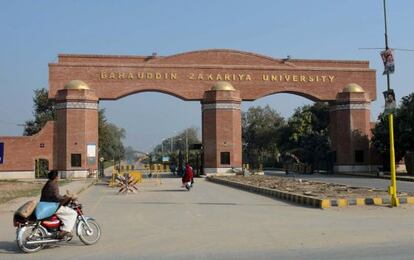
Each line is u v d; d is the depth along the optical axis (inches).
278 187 1103.0
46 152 1974.7
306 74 2187.5
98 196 1099.9
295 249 418.6
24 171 1952.5
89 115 1987.0
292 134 3496.6
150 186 1462.8
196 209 762.2
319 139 3095.5
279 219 620.4
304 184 1213.1
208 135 2082.9
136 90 2070.6
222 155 2064.5
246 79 2144.4
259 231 522.9
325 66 2225.6
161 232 531.5
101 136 3289.9
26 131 3024.1
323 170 2388.0
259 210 730.8
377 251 402.0
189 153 3061.0
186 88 2105.1
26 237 434.0
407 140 1939.0
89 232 467.8
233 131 2075.5
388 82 753.0
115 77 2057.1
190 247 440.5
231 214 685.3
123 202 924.0
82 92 1967.3
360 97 2161.7
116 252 425.1
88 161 1971.0
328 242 448.1
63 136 1958.7
